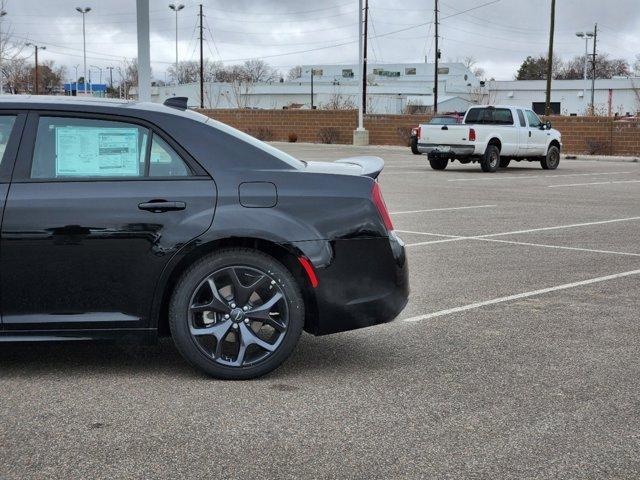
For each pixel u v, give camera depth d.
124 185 4.71
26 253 4.60
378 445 3.89
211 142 4.86
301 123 43.88
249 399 4.50
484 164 23.89
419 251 9.74
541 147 25.69
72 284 4.65
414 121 41.12
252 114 45.09
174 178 4.77
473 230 11.57
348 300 4.86
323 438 3.96
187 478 3.50
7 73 56.28
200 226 4.68
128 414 4.25
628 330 6.14
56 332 4.67
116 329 4.71
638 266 8.82
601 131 36.16
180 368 5.07
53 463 3.64
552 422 4.21
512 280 8.02
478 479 3.52
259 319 4.79
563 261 9.10
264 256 4.75
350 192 4.91
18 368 5.03
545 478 3.54
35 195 4.64
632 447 3.90
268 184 4.81
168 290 4.82
